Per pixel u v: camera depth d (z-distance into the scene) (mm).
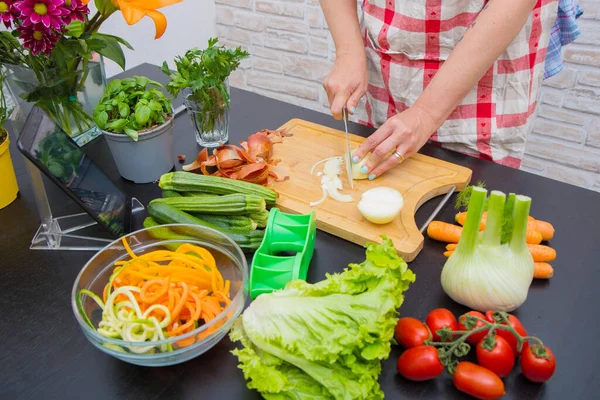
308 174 1204
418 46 1361
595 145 2131
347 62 1352
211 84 1193
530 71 1328
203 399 734
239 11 2670
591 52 1944
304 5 2441
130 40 2322
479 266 807
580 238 1004
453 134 1392
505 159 1427
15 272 962
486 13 1125
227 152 1166
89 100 1291
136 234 915
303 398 695
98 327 788
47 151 944
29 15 922
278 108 1523
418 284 918
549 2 1262
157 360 731
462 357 761
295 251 961
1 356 802
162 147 1185
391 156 1163
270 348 717
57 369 781
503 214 793
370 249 768
